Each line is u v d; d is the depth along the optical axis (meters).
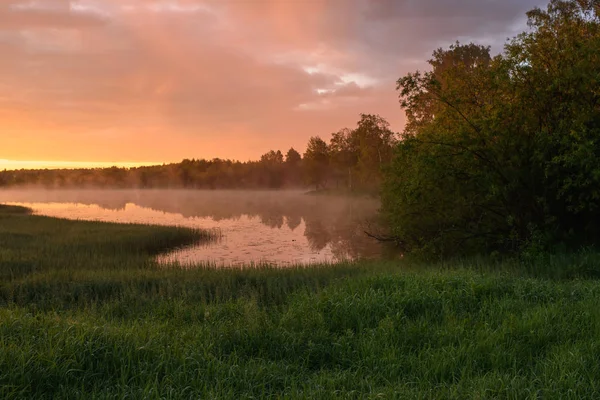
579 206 13.72
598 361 5.25
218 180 165.38
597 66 14.05
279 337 6.44
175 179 182.00
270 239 31.08
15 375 4.62
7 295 11.84
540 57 15.31
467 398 4.54
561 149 13.72
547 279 10.98
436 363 5.43
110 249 23.31
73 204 87.81
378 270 14.15
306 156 108.62
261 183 155.50
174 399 4.49
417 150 16.19
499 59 15.87
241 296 10.38
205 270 15.70
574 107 14.22
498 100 15.10
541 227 14.91
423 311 7.81
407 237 17.72
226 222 44.50
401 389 4.71
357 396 4.68
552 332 6.31
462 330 6.50
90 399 4.47
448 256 16.70
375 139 67.62
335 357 5.91
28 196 134.62
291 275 13.83
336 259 22.47
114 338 5.82
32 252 19.83
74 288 12.38
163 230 30.78
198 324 7.59
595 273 11.47
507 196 15.13
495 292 8.72
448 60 37.75
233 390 4.75
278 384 5.07
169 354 5.49
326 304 7.91
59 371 4.86
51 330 5.82
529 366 5.34
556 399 4.45
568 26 15.32
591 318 6.81
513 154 15.16
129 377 5.08
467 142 15.15
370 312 7.60
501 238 15.45
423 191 16.27
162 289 12.06
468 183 16.12
